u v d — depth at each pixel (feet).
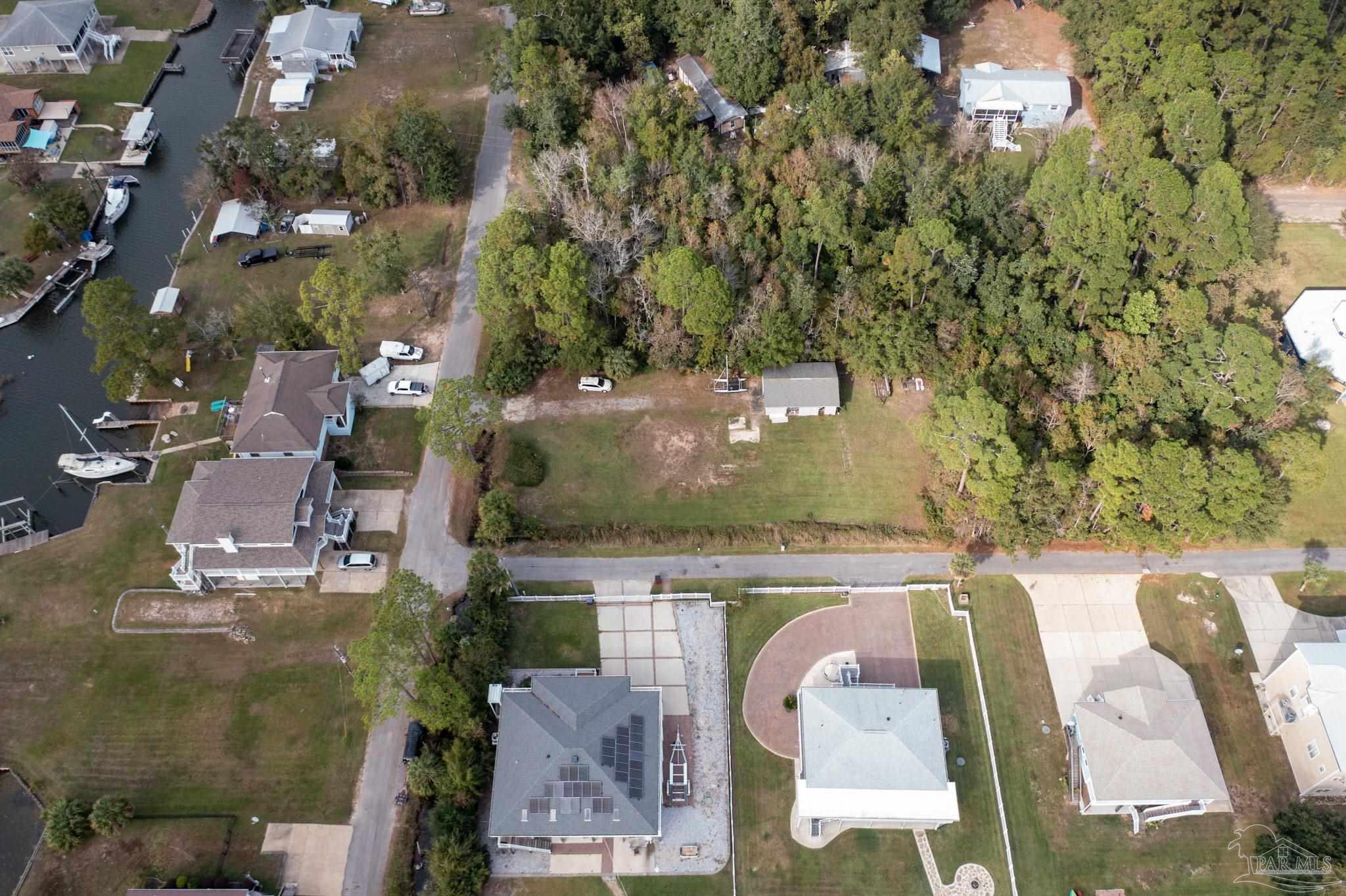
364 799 267.80
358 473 334.65
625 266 352.69
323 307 359.46
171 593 305.32
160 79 485.56
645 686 291.17
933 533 318.86
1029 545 307.17
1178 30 424.05
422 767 261.24
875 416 353.72
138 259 403.54
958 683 293.64
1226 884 260.01
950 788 263.49
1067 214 338.75
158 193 432.66
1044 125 447.83
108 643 294.66
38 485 333.83
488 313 342.85
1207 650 301.22
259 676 288.92
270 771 271.69
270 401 330.95
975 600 309.63
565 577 312.09
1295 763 277.23
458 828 254.06
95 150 446.19
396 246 371.76
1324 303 367.66
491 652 280.51
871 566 316.81
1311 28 407.44
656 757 266.57
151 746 275.39
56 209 395.96
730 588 311.06
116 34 503.61
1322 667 270.67
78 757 273.33
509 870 259.39
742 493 333.21
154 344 343.67
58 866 255.29
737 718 286.25
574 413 353.31
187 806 265.75
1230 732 286.46
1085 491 299.99
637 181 379.96
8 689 285.02
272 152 406.21
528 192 406.62
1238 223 343.46
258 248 402.93
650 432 348.59
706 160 392.27
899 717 273.33
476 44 501.56
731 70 434.71
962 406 290.56
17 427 350.23
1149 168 341.82
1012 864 262.26
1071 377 323.98
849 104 408.05
